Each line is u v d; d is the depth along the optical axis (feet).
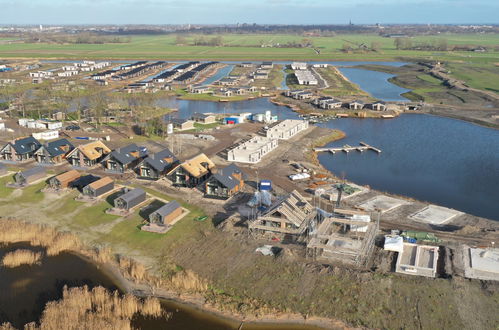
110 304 204.03
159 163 361.51
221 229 268.41
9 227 273.13
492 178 396.57
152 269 238.07
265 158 424.05
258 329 196.54
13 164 394.73
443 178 396.78
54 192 327.47
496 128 563.07
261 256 239.91
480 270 220.02
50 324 187.52
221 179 319.88
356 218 264.52
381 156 458.50
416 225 277.64
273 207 273.54
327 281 218.18
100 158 400.26
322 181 356.38
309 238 251.80
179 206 292.81
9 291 219.00
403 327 193.98
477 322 191.11
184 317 203.00
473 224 282.15
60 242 257.34
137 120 565.53
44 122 533.96
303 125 545.03
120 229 275.39
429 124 593.01
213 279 229.04
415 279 214.28
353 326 197.26
